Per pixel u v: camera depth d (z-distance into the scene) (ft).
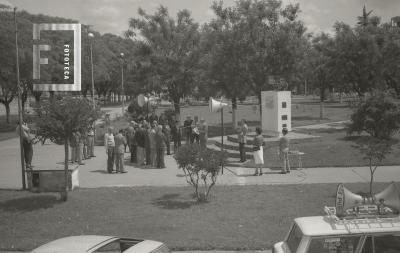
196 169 46.73
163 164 70.03
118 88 327.88
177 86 125.49
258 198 48.44
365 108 77.25
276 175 60.70
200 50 122.01
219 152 48.39
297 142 79.92
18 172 69.26
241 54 114.11
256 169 60.95
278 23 117.39
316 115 150.00
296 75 121.60
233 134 103.91
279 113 85.97
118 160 66.49
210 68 117.91
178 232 37.76
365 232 21.63
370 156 44.83
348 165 64.59
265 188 52.80
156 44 124.06
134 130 80.07
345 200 23.94
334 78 136.67
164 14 126.00
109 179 61.62
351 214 23.85
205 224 39.88
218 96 128.16
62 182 53.57
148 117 105.29
